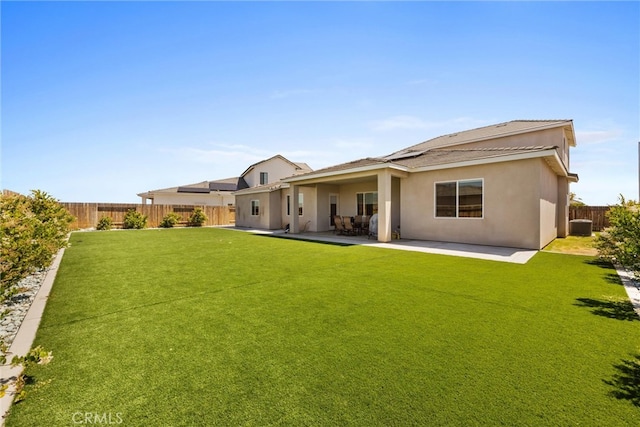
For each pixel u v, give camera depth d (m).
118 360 2.89
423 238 12.88
